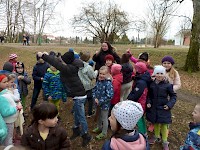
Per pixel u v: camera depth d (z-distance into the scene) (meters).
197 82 11.80
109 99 4.85
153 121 4.70
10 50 19.83
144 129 4.79
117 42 38.44
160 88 4.63
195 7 13.44
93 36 35.12
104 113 5.00
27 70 13.05
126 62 5.77
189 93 9.91
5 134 3.59
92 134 5.38
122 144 2.48
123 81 5.68
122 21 34.41
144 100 4.66
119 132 2.57
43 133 3.08
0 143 3.61
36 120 3.05
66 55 4.64
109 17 34.19
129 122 2.53
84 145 4.92
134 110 2.55
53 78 5.71
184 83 11.58
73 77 4.68
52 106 3.04
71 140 5.13
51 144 3.06
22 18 36.41
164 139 4.78
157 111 4.66
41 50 19.80
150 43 42.19
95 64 6.59
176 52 17.88
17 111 4.07
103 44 6.36
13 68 5.73
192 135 3.12
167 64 5.29
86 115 6.23
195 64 13.80
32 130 3.06
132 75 5.77
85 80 5.67
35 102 6.45
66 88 4.76
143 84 4.59
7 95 3.94
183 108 7.47
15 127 4.65
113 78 5.37
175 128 5.93
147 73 4.74
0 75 4.12
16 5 35.56
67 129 5.62
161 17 32.03
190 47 13.86
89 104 6.05
